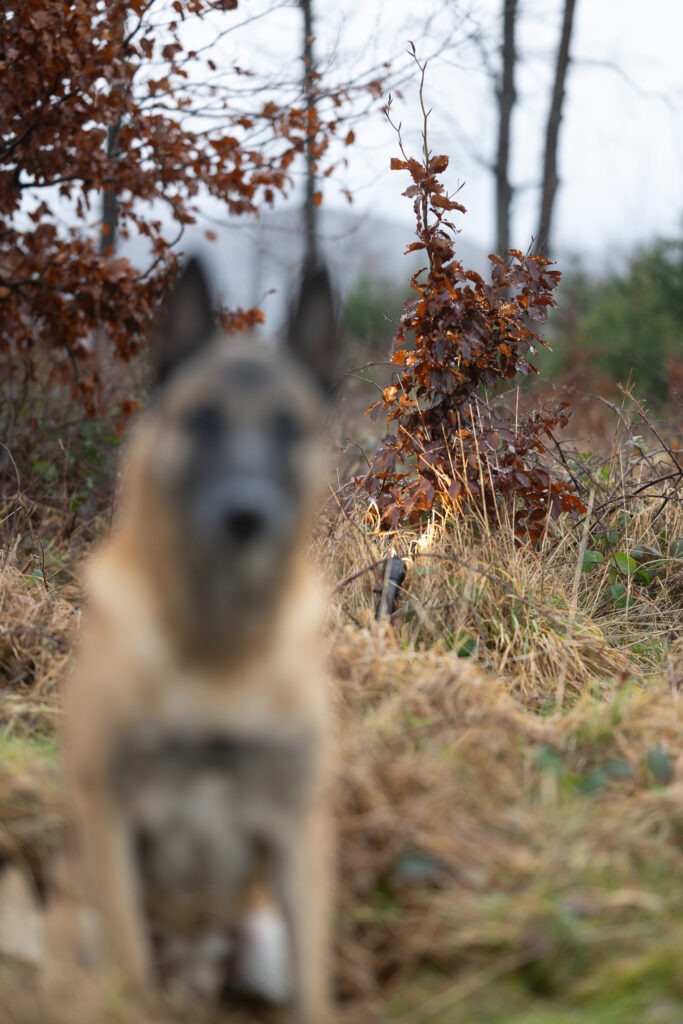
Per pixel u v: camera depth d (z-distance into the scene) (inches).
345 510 231.0
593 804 133.0
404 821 121.4
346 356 399.9
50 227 286.5
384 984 111.1
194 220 297.6
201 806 102.9
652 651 206.4
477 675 166.4
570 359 509.0
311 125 290.8
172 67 284.7
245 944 113.8
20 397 315.9
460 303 234.7
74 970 103.1
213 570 96.7
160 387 113.3
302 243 472.7
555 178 690.8
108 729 99.3
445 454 235.1
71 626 194.1
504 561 215.8
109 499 288.8
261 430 102.6
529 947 108.3
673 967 106.3
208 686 99.0
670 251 609.6
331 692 153.7
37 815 126.7
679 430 326.3
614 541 241.4
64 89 274.5
